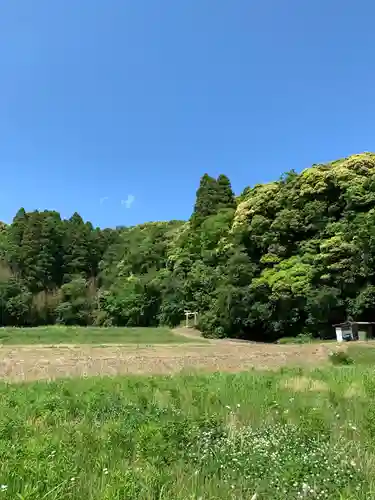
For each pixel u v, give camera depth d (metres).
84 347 34.50
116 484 4.54
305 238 45.44
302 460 5.39
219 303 47.88
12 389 13.12
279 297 42.03
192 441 6.41
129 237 90.44
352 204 41.56
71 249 85.19
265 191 50.38
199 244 63.12
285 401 9.30
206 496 4.82
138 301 65.50
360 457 5.79
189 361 24.45
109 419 8.43
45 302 73.00
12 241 81.81
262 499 4.75
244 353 30.11
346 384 11.78
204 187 68.19
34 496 4.20
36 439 6.67
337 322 39.75
